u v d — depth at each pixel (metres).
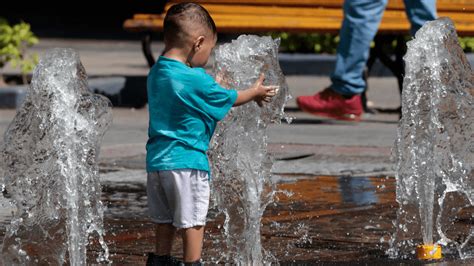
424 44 10.19
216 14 23.52
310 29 22.52
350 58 20.39
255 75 9.38
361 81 20.66
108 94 23.91
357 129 19.98
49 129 9.14
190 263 8.52
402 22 22.11
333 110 20.70
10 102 23.16
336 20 23.09
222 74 9.38
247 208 9.64
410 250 9.81
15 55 24.77
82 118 9.16
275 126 20.34
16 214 9.65
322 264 9.20
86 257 9.47
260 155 9.65
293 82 29.11
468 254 9.63
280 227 10.89
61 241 9.40
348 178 14.29
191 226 8.46
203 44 8.85
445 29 10.20
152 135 8.61
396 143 10.36
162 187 8.53
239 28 22.48
